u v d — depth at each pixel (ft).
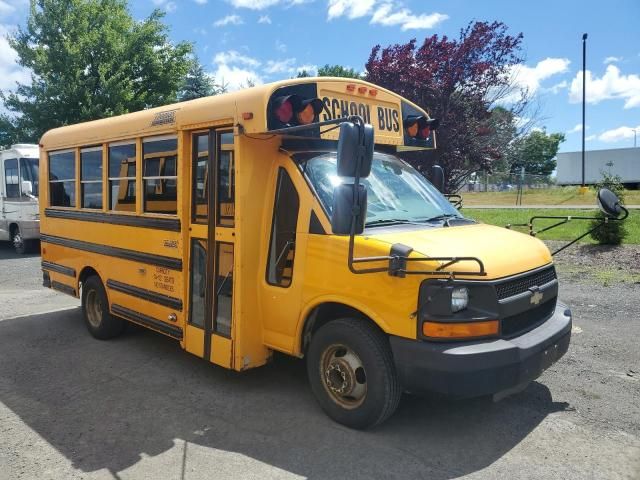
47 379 17.85
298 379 17.40
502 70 47.26
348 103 16.15
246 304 15.21
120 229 19.94
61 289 24.58
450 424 14.20
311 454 12.81
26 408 15.61
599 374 17.46
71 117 67.15
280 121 14.29
